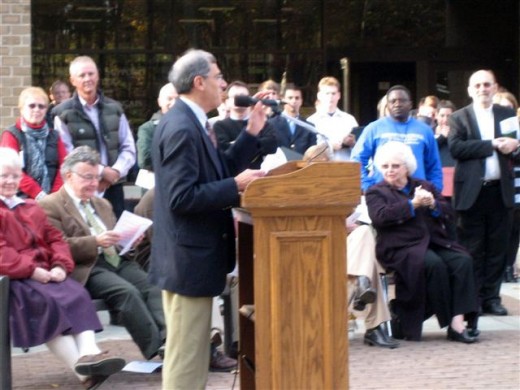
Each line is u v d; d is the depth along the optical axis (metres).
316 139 11.80
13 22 15.17
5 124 15.18
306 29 18.11
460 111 11.91
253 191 6.53
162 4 17.56
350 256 10.20
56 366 9.75
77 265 9.20
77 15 17.30
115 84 17.52
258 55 17.98
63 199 9.41
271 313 6.61
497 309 11.87
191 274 6.92
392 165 10.60
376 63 19.11
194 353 7.01
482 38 19.19
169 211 6.94
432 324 11.58
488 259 11.88
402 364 9.63
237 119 10.17
